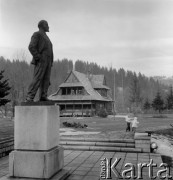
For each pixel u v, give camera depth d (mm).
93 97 61062
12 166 9039
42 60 9555
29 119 9094
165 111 72938
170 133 24828
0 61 98062
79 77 64188
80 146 15852
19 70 74062
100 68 143500
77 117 55094
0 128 18781
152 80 162500
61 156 10086
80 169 11133
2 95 15180
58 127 10094
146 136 15102
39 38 9625
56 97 62875
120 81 142500
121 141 16281
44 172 8805
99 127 28969
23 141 9117
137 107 76625
